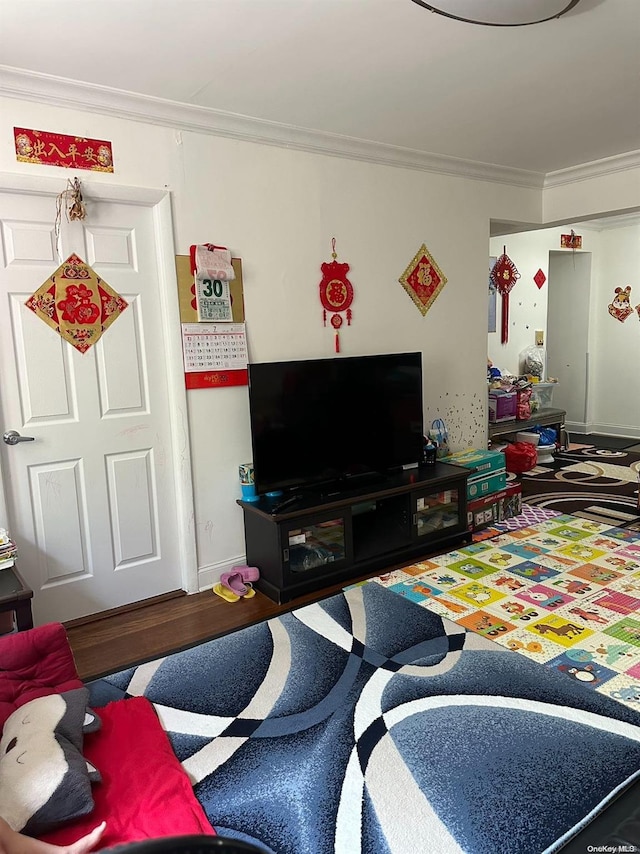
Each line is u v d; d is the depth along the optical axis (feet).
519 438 18.16
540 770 5.74
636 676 7.21
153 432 9.69
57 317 8.63
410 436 11.66
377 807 5.37
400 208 12.23
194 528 10.08
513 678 7.23
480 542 11.75
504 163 13.11
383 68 8.07
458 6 6.19
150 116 8.94
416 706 6.77
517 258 19.20
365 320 11.96
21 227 8.25
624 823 5.12
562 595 9.36
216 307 9.91
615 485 15.40
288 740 6.29
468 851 4.91
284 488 10.14
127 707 6.41
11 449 8.43
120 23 6.66
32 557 8.74
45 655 6.00
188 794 5.18
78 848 4.29
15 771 4.67
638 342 21.03
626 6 6.64
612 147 12.16
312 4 6.41
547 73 8.39
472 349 14.06
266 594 9.97
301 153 10.68
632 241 20.79
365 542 10.95
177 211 9.43
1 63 7.45
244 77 8.20
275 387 9.87
